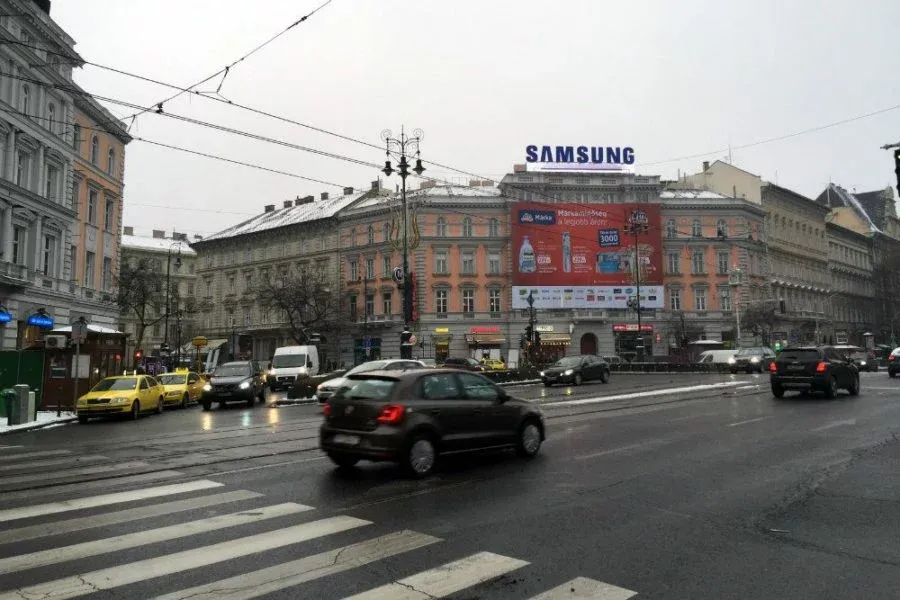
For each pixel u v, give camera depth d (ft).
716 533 20.01
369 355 194.59
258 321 223.51
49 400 77.00
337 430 29.81
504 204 194.18
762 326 196.85
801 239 248.32
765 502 23.73
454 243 191.31
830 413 51.42
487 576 16.37
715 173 229.25
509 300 191.52
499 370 110.22
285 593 15.31
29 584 15.97
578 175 195.00
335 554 18.12
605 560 17.56
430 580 16.10
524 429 33.68
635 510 22.81
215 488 27.45
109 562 17.61
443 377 31.19
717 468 30.17
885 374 117.08
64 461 36.24
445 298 189.98
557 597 15.01
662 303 193.36
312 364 113.60
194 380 94.27
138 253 268.21
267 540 19.49
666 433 42.04
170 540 19.63
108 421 66.54
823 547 18.57
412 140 101.96
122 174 142.31
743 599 14.88
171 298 179.52
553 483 27.37
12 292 100.12
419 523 21.33
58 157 114.42
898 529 20.25
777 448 35.40
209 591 15.44
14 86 100.48
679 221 202.69
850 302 281.33
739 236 204.23
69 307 118.52
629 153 198.29
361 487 27.04
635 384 98.53
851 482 26.78
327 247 210.59
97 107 127.85
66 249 117.91
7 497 26.17
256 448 39.60
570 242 191.11
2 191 97.45
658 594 15.19
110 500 25.36
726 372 135.23
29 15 100.32
